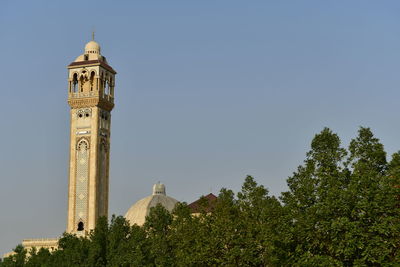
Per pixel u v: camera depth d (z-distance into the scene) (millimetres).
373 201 79062
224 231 102688
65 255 134000
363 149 84062
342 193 79750
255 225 101812
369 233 77750
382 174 83250
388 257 77812
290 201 85750
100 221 135000
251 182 108062
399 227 77312
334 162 85250
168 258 119500
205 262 103125
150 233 127250
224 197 110500
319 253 82188
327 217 80438
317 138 87125
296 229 82938
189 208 122000
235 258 100000
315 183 85188
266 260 98500
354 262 77125
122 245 125938
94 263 127562
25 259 168125
